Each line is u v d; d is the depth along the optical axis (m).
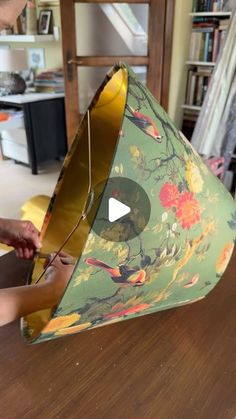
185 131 2.69
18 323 0.59
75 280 0.41
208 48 2.36
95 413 0.45
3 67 2.98
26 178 3.01
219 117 2.17
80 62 2.34
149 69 2.34
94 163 0.60
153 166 0.46
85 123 0.60
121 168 0.42
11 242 0.74
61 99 3.09
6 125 2.81
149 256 0.47
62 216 0.67
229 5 2.17
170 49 2.28
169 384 0.49
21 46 3.60
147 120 0.48
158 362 0.52
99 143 0.59
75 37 2.30
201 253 0.54
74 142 0.63
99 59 2.33
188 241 0.51
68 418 0.44
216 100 2.15
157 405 0.46
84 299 0.44
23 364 0.52
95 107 0.58
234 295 0.66
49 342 0.55
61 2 2.19
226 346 0.55
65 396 0.47
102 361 0.52
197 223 0.52
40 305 0.48
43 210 0.96
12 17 0.50
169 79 2.39
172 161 0.49
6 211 2.43
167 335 0.57
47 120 3.05
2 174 3.11
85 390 0.48
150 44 2.27
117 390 0.48
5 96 2.97
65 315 0.45
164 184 0.47
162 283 0.52
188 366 0.51
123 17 2.31
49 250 0.67
